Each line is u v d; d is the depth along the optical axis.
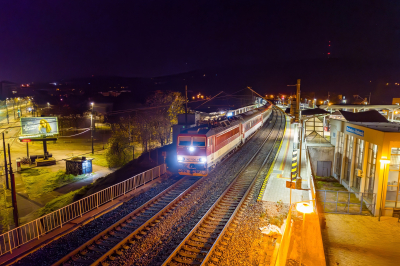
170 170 21.94
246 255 9.38
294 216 11.98
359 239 11.42
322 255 8.27
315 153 22.42
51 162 41.66
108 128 74.44
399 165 13.35
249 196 15.44
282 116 67.88
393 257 9.87
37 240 10.45
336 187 18.89
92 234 11.03
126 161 39.41
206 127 20.27
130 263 9.02
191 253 9.58
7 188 30.36
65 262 9.05
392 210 13.54
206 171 18.17
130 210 13.45
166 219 12.36
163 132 44.34
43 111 89.38
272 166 22.50
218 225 11.84
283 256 7.71
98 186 24.73
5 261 9.10
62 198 25.73
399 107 26.12
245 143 33.41
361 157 16.55
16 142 59.22
